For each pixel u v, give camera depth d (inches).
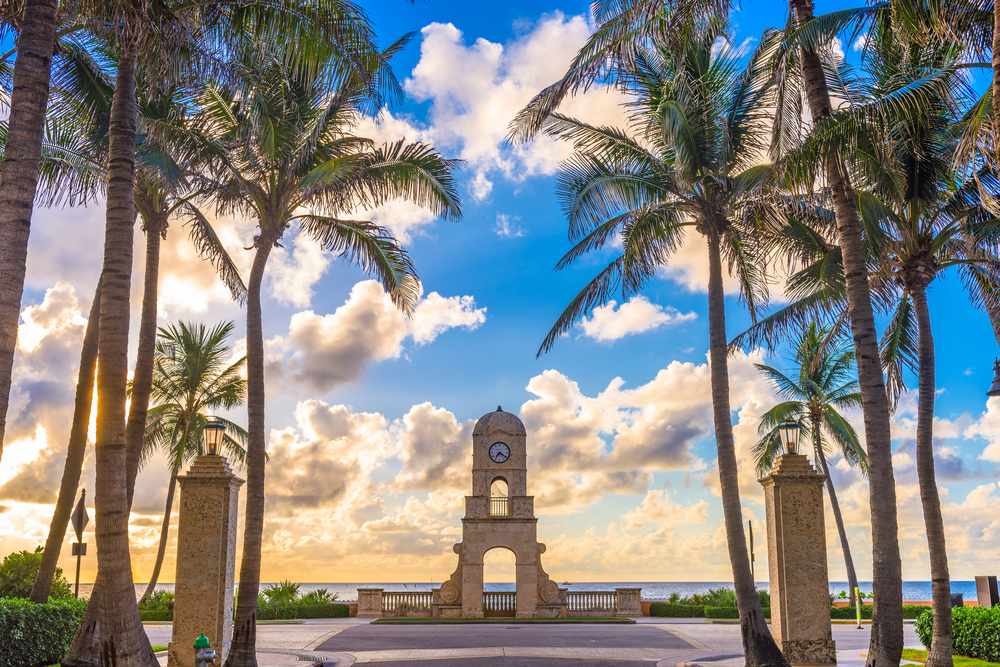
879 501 581.9
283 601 1815.9
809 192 610.2
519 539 1793.8
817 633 738.2
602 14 629.9
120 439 501.4
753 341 975.6
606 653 944.9
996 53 474.9
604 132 818.2
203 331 1542.8
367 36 637.3
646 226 799.1
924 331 777.6
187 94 745.6
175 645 722.2
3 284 435.2
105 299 512.7
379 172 818.8
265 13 617.0
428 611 1784.0
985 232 757.9
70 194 745.0
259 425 747.4
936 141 708.7
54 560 775.1
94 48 722.2
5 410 425.7
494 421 1876.2
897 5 560.1
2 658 657.6
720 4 614.9
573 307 866.1
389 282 889.5
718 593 1892.2
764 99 770.2
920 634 876.6
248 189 754.2
